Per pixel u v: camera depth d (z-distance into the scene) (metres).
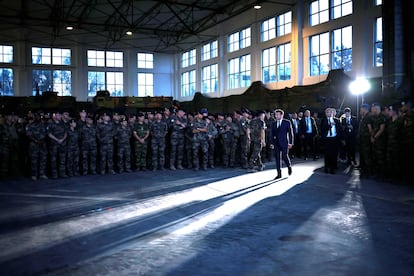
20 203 7.31
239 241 4.79
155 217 6.07
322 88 18.31
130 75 33.81
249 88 24.23
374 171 9.66
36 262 4.23
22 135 11.49
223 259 4.19
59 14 27.31
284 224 5.49
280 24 22.62
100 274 3.86
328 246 4.52
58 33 29.30
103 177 10.51
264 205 6.71
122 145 11.33
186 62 34.28
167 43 33.69
